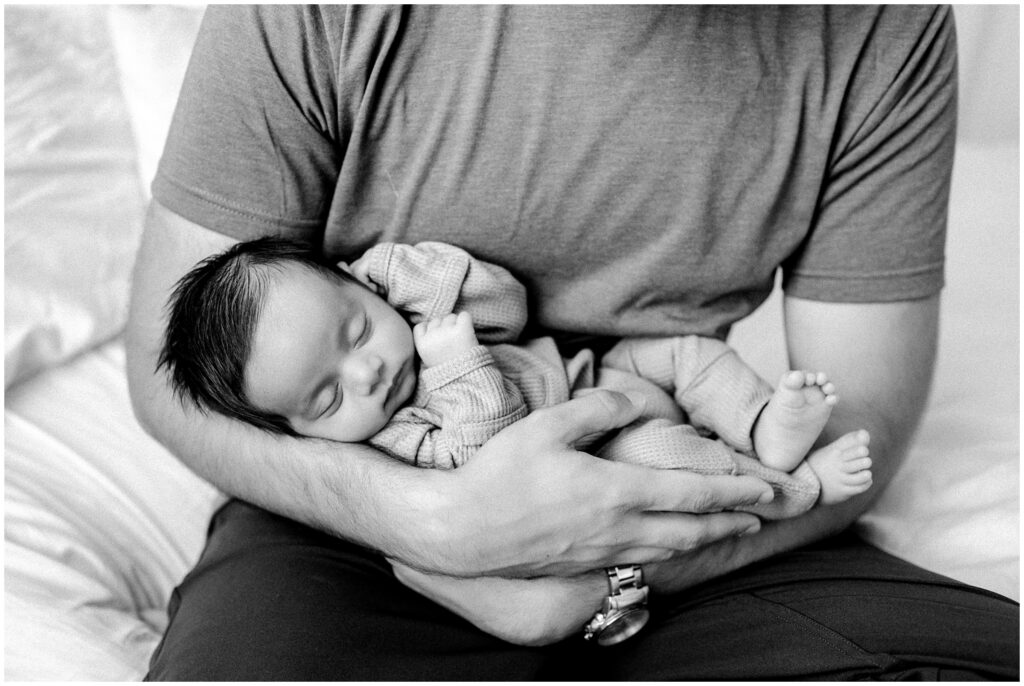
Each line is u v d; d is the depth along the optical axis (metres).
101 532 1.16
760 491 0.92
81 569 1.09
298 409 0.95
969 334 1.54
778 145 0.95
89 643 1.00
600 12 0.89
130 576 1.15
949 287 1.68
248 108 0.93
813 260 1.04
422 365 1.00
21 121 1.51
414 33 0.90
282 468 0.96
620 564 0.91
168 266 1.01
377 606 0.93
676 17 0.89
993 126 2.36
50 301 1.37
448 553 0.86
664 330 1.05
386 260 0.98
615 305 1.02
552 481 0.86
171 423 1.03
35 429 1.25
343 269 1.02
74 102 1.59
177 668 0.86
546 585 0.91
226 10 0.93
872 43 0.94
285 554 0.99
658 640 0.91
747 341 1.63
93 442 1.28
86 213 1.48
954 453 1.24
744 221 0.97
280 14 0.90
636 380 1.05
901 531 1.14
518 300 1.00
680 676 0.84
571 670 0.94
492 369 0.94
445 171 0.94
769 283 1.07
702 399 1.03
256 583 0.94
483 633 0.94
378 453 0.94
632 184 0.94
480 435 0.92
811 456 0.99
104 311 1.43
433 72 0.91
